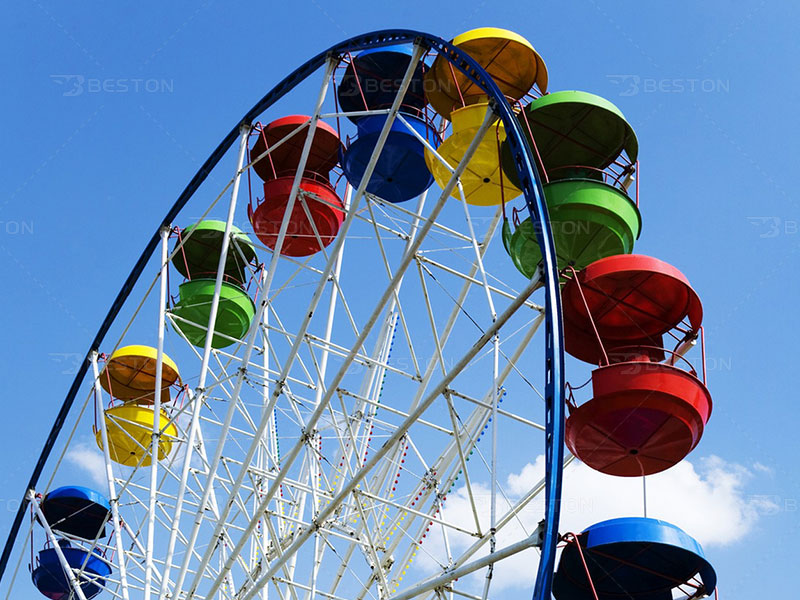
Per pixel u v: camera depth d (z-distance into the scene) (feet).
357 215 89.35
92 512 106.52
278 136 98.58
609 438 66.85
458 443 66.18
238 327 102.01
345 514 88.99
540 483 70.03
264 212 92.63
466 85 87.92
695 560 71.00
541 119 77.00
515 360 75.87
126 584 82.58
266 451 93.56
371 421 85.87
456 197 86.53
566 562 74.08
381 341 96.63
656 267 67.62
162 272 90.63
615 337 75.05
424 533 82.58
